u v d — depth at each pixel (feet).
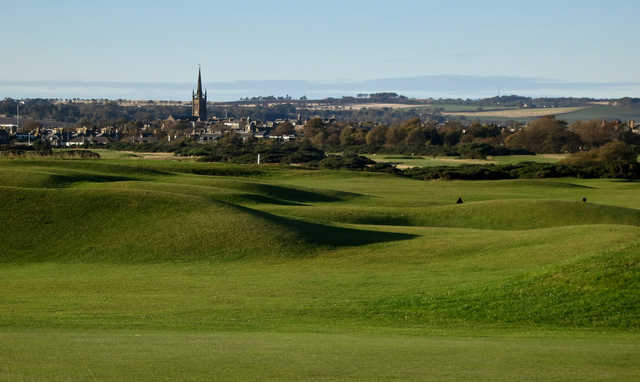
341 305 98.78
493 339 76.07
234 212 172.14
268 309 95.66
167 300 102.17
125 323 84.02
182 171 396.78
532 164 524.93
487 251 146.92
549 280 104.17
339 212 223.30
